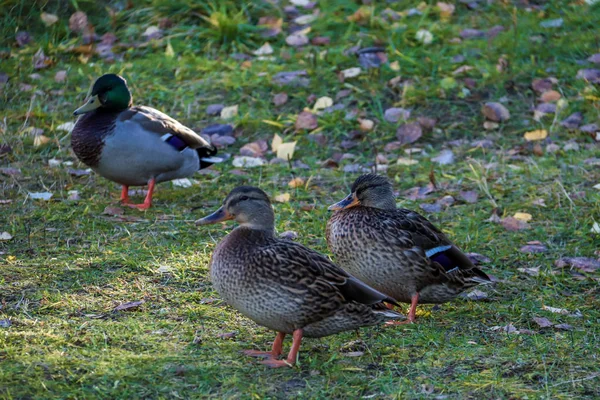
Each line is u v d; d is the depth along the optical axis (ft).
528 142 44.96
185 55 53.57
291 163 43.09
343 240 28.37
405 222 28.02
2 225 34.78
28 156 42.42
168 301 28.48
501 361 24.57
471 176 40.98
